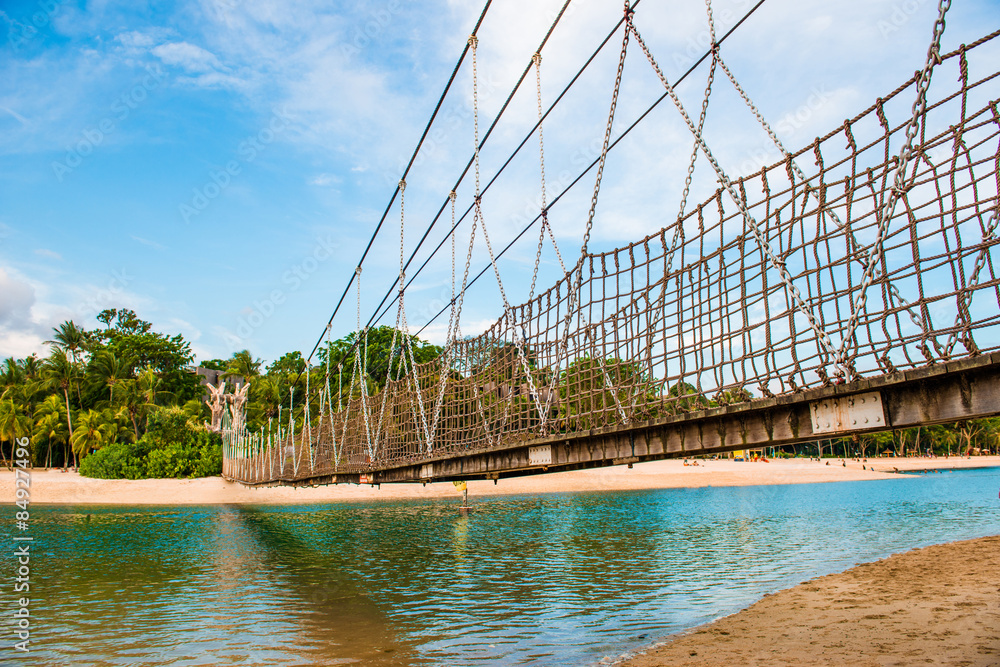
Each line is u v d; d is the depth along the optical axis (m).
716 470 52.00
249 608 9.80
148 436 40.22
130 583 11.98
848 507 26.23
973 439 78.00
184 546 17.17
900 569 11.34
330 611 9.55
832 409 4.16
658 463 58.88
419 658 7.14
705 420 5.27
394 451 12.67
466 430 9.62
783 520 21.97
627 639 7.71
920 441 77.38
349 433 16.25
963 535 16.53
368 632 8.30
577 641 7.70
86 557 15.27
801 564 13.07
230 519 24.80
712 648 7.01
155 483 35.69
